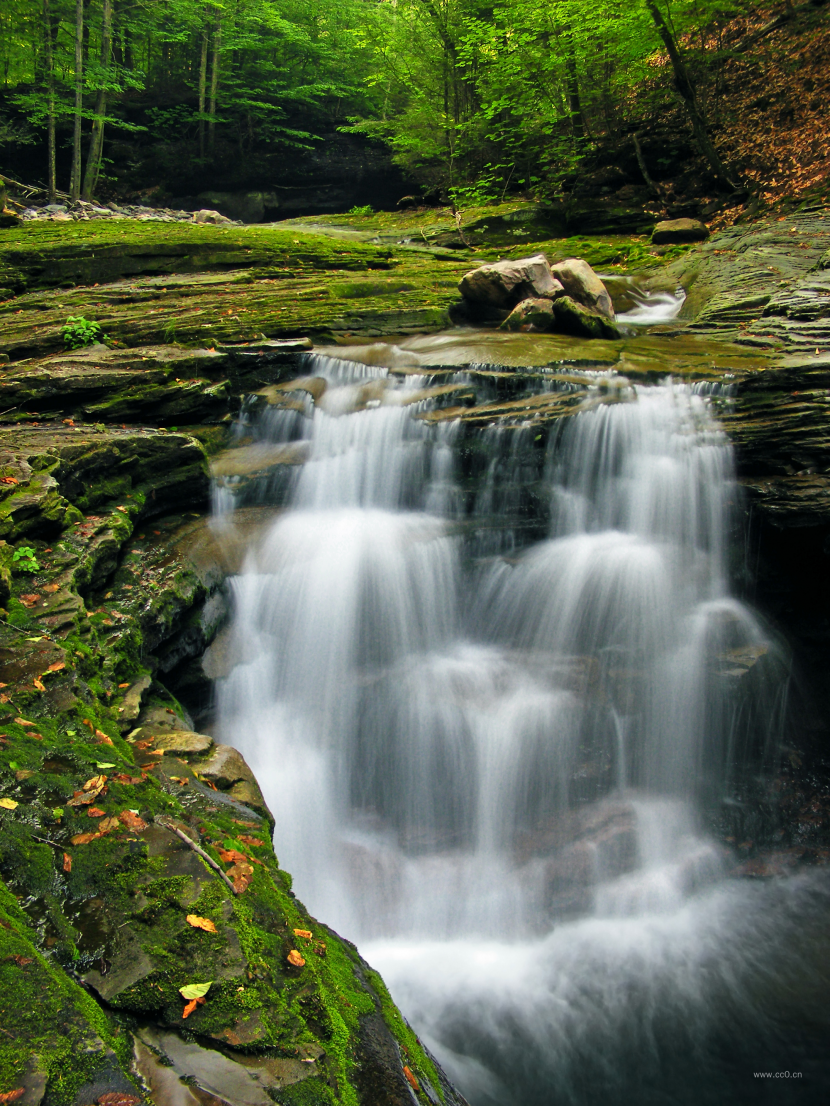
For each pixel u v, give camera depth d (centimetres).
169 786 387
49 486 607
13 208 2098
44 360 995
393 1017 310
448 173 2508
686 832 679
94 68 2628
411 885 612
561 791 667
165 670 595
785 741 746
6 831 291
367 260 1570
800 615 776
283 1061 231
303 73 3294
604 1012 510
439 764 662
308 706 688
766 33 2094
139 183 3116
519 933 592
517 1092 448
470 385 896
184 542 719
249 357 984
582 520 806
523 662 713
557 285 1219
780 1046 483
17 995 222
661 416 804
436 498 829
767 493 743
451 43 2269
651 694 696
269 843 371
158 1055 224
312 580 717
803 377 805
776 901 627
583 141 2202
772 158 1839
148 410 898
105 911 270
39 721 379
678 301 1377
